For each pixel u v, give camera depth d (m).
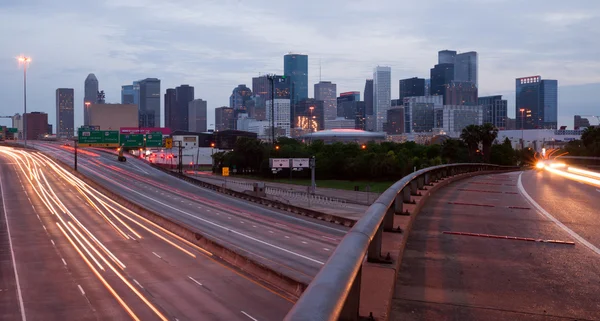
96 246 36.09
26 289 25.28
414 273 5.47
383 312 3.35
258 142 141.38
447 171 21.20
